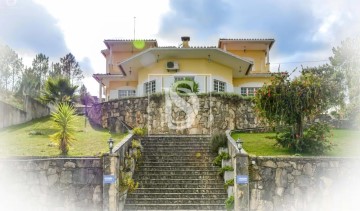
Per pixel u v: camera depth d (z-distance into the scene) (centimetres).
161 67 2825
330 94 1777
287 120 1753
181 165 1769
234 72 3128
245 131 2242
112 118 2366
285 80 1794
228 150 1777
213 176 1681
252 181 1393
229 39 3538
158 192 1576
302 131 1752
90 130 2456
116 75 3219
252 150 1744
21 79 5122
